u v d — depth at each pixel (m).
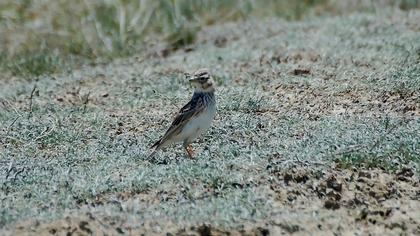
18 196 14.33
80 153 16.34
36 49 28.34
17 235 12.82
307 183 14.37
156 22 30.55
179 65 23.91
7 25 30.31
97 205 13.87
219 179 14.30
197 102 15.34
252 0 31.89
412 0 29.75
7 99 21.36
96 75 23.83
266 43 25.39
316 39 25.03
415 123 16.67
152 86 21.55
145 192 14.23
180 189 14.17
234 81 21.34
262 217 13.22
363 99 18.88
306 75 21.14
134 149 16.34
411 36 23.77
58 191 14.40
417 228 13.39
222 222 12.99
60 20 30.73
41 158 16.41
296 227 13.06
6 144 17.38
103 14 30.59
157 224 13.02
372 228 13.30
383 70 20.56
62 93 21.84
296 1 31.92
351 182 14.46
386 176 14.70
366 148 15.31
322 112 18.17
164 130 17.69
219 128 17.08
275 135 16.67
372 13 28.95
